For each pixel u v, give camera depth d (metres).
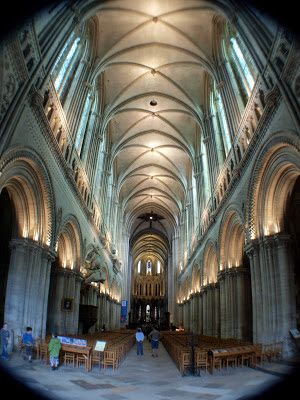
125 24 21.33
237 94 18.67
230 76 19.70
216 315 22.84
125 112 30.59
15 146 10.76
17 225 13.58
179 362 12.40
